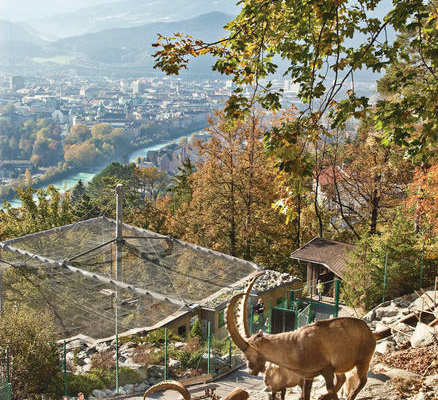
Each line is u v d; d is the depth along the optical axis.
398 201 43.28
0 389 13.66
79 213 72.50
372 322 18.34
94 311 27.09
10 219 55.34
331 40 9.91
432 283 22.42
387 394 8.55
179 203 70.88
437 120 9.38
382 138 10.23
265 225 48.03
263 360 6.05
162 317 26.94
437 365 9.59
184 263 32.81
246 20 11.51
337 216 49.09
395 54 9.41
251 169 46.75
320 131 9.63
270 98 10.46
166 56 10.28
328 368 6.06
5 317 19.02
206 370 20.45
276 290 30.20
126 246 34.16
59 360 19.88
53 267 31.58
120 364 20.95
